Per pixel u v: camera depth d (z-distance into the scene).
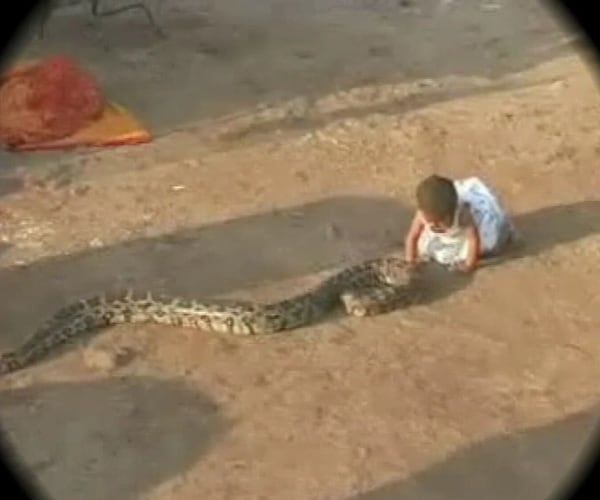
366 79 21.28
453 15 24.33
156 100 20.33
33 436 12.33
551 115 19.84
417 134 19.12
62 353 13.68
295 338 13.95
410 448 12.16
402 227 16.47
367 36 23.28
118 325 14.16
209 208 16.92
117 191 17.33
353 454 12.06
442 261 15.23
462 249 15.16
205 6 24.80
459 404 12.80
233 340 13.93
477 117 19.77
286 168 18.08
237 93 20.69
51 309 14.60
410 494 11.52
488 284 15.00
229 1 25.17
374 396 12.92
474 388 13.08
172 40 22.98
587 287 14.99
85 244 15.98
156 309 14.12
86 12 24.05
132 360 13.55
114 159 18.27
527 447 12.16
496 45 22.81
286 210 16.88
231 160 18.31
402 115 19.86
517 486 11.66
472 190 15.57
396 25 23.86
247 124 19.53
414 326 14.16
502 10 24.50
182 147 18.70
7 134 18.39
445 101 20.42
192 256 15.73
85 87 19.08
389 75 21.47
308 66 21.86
